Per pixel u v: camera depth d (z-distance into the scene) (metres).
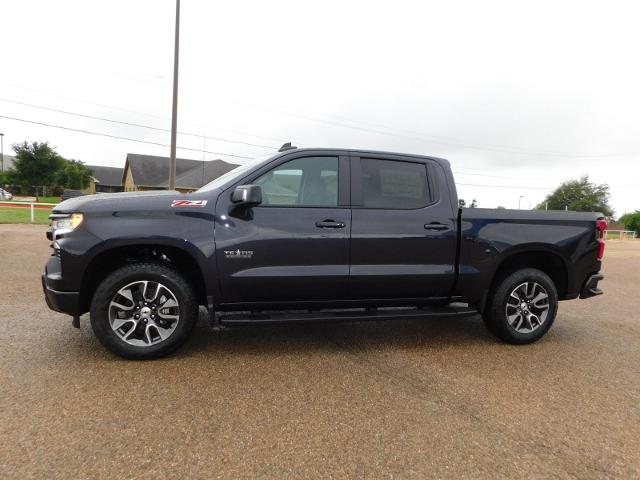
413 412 2.81
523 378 3.45
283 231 3.65
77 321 3.46
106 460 2.18
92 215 3.37
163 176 48.59
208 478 2.08
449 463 2.27
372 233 3.84
